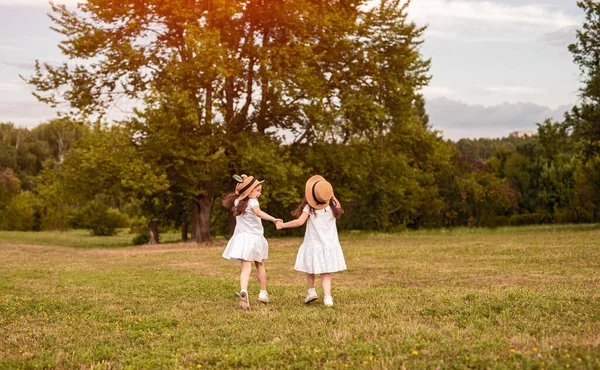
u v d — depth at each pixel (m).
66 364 5.61
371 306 8.13
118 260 19.78
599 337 5.76
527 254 16.45
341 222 41.09
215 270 15.54
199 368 5.28
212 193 30.08
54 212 53.59
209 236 29.36
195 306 8.81
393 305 8.07
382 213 39.66
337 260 8.38
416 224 45.75
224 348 5.94
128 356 5.79
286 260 17.81
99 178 26.53
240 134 27.91
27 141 85.75
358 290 10.20
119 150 26.44
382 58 30.11
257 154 26.42
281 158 27.55
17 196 56.03
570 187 55.12
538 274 11.91
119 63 27.05
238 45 27.41
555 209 49.31
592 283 10.30
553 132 34.75
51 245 31.11
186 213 34.47
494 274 12.22
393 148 34.41
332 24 28.36
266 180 27.53
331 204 8.45
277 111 28.84
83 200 28.00
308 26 28.00
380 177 32.56
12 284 12.19
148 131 26.42
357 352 5.51
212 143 26.58
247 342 6.24
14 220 54.03
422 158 38.12
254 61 27.80
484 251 18.02
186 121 26.31
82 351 6.02
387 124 32.75
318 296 9.48
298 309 8.14
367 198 39.66
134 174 25.28
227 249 8.53
